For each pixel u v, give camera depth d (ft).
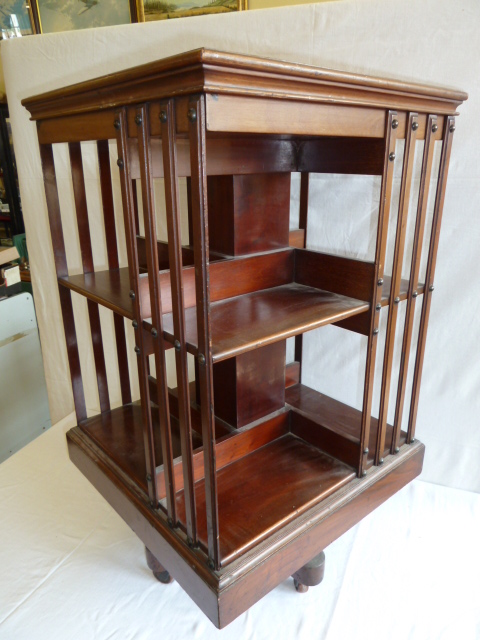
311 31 2.68
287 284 2.55
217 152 2.14
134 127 1.71
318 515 2.21
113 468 2.57
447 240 2.77
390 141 1.98
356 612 2.41
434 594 2.49
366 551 2.76
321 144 2.35
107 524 2.99
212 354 1.65
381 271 2.16
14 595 2.51
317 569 2.43
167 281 2.10
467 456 3.16
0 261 4.43
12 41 3.27
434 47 2.48
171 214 1.62
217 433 2.55
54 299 3.94
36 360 4.91
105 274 2.83
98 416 3.12
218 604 1.83
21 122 3.47
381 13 2.52
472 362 2.94
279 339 1.85
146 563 2.71
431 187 2.74
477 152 2.56
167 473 2.06
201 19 2.85
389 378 2.42
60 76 3.27
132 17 4.67
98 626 2.35
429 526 2.93
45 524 2.98
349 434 2.53
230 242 2.35
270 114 1.55
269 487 2.35
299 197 3.09
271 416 2.71
